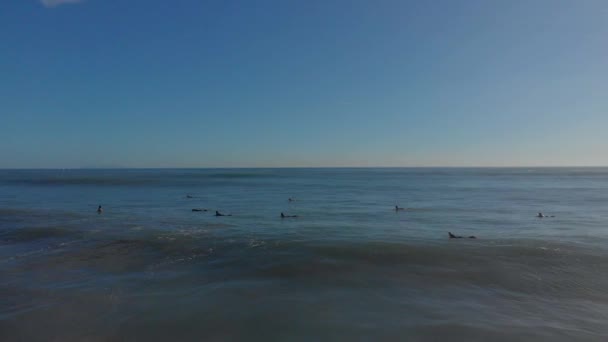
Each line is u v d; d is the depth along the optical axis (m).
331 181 117.12
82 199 48.78
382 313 11.05
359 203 45.09
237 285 13.47
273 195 58.47
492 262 16.42
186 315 10.84
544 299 12.39
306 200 49.38
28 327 10.04
